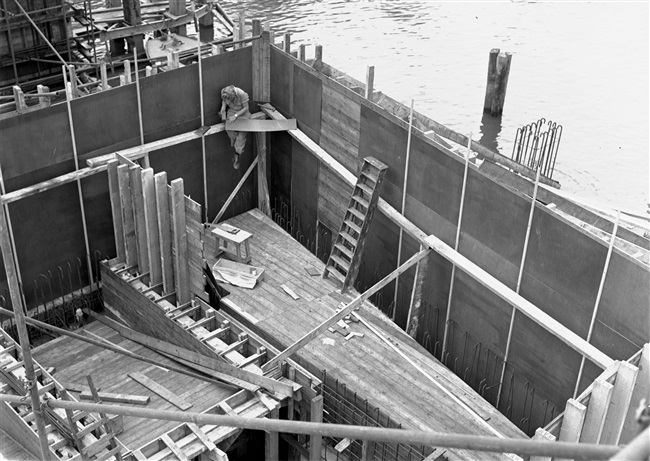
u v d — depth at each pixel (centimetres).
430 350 1697
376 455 1451
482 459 1371
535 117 2834
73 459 1223
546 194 1459
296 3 3719
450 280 1590
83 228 1731
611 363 1274
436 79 3069
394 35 3425
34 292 1706
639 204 2341
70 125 1644
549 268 1380
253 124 1886
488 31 3503
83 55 2414
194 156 1897
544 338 1423
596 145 2658
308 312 1691
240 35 1939
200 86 1834
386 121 1638
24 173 1612
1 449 1359
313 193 1934
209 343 1520
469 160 1503
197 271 1636
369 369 1548
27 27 2144
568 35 3494
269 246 1912
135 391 1493
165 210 1609
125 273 1712
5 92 2133
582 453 459
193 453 1306
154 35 2725
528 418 1506
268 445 1420
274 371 1460
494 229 1466
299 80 1856
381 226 1744
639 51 3350
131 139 1764
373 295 1817
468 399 1516
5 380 1365
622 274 1258
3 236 897
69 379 1534
